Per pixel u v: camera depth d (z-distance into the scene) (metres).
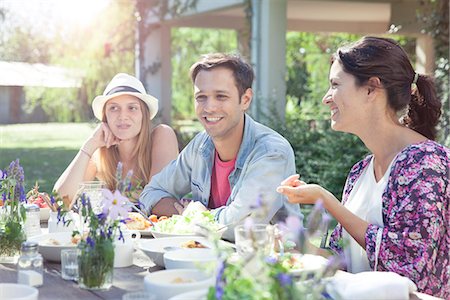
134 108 3.64
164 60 12.88
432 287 2.40
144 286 1.99
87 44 15.74
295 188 2.47
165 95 12.93
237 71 3.08
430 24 9.52
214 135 3.11
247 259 1.60
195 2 10.98
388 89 2.54
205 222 2.85
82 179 3.47
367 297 1.93
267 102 9.41
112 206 2.13
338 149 8.54
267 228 2.20
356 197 2.66
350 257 2.59
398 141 2.56
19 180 2.56
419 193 2.39
